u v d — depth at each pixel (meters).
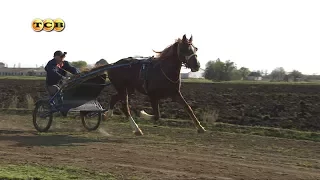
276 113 16.69
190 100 19.69
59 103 11.38
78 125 13.23
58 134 11.17
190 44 10.23
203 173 7.00
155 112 10.81
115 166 7.31
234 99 19.48
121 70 11.19
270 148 9.70
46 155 8.20
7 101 20.97
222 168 7.39
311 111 16.62
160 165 7.48
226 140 10.66
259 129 12.61
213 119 14.82
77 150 8.72
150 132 11.81
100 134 11.40
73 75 11.54
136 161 7.75
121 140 10.20
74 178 6.41
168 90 10.48
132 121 11.24
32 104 18.66
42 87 24.58
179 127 13.50
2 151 8.52
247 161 8.09
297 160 8.37
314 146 10.12
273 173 7.13
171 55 10.35
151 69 10.61
